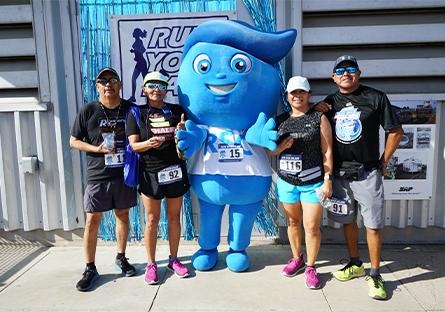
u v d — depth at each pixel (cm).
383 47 381
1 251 409
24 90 403
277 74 343
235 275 346
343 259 374
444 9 372
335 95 323
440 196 393
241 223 344
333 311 290
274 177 398
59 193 409
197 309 294
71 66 394
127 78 393
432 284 327
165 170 319
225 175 328
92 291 321
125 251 386
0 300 310
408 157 384
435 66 379
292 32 335
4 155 402
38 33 390
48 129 401
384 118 306
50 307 299
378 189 310
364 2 373
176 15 382
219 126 335
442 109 382
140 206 409
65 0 387
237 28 321
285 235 408
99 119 319
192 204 409
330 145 312
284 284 329
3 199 407
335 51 384
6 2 389
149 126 315
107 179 321
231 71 318
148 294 315
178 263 348
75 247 417
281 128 322
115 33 388
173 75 390
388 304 298
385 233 405
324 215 399
